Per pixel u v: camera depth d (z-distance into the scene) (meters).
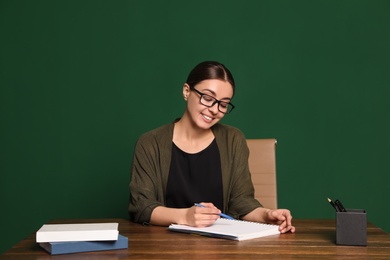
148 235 1.59
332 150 3.14
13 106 3.15
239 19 3.14
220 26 3.14
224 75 1.94
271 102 3.14
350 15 3.14
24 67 3.15
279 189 3.14
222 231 1.56
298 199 3.13
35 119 3.14
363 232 1.43
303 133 3.14
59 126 3.15
